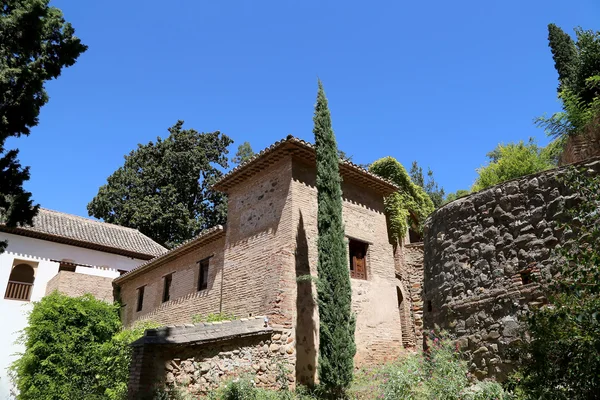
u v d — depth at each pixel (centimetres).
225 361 933
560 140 1306
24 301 2055
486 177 1844
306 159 1218
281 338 1018
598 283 397
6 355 1916
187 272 1570
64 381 1516
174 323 1538
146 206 3222
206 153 3638
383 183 1398
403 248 1691
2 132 798
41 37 841
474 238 834
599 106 1155
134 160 3522
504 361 701
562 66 1814
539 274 699
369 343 1170
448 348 782
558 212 703
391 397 775
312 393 969
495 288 762
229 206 1368
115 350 1450
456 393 688
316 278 1040
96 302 1797
